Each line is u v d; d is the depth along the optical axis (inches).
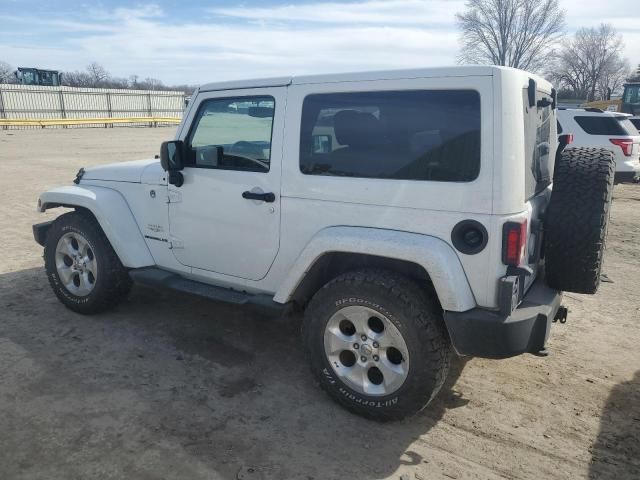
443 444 121.6
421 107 116.8
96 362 153.9
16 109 1569.9
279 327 181.6
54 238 183.0
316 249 127.3
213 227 151.7
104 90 1792.6
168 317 186.7
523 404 138.0
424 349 117.5
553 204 125.2
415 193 116.7
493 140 108.8
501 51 1792.6
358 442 121.6
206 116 150.8
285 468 112.3
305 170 132.0
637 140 402.3
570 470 113.7
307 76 132.1
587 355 165.0
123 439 119.6
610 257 273.1
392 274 122.5
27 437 119.3
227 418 129.0
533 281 134.6
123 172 173.5
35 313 186.5
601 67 2338.8
